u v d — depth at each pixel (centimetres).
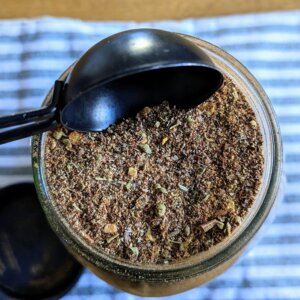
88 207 27
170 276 27
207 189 27
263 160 28
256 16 34
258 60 34
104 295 32
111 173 28
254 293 32
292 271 32
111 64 25
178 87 28
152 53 25
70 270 32
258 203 27
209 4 34
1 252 33
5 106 34
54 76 34
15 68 34
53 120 26
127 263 27
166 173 28
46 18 34
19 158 33
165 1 34
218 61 29
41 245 33
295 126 33
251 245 30
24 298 32
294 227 32
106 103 28
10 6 35
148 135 28
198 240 27
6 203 33
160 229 27
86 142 28
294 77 33
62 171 28
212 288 32
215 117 28
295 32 34
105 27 34
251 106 28
